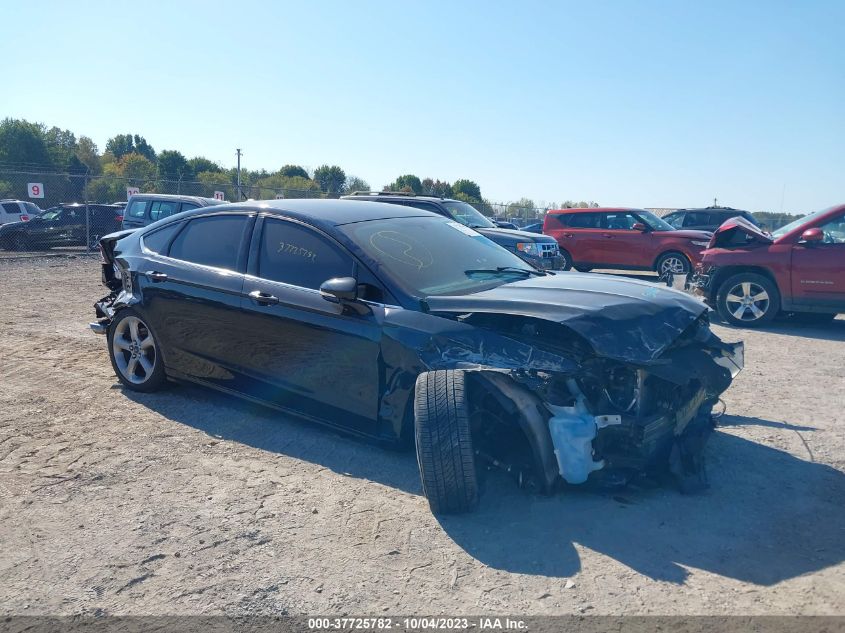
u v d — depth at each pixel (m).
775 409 5.41
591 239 16.48
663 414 3.60
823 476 4.05
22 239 21.67
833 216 9.07
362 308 4.11
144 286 5.38
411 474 4.06
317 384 4.35
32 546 3.24
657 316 3.87
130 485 3.90
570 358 3.57
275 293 4.53
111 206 22.80
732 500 3.71
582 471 3.46
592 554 3.16
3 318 8.90
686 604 2.78
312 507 3.64
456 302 3.96
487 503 3.66
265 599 2.83
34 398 5.46
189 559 3.13
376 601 2.81
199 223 5.34
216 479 3.98
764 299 9.37
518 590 2.88
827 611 2.72
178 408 5.24
